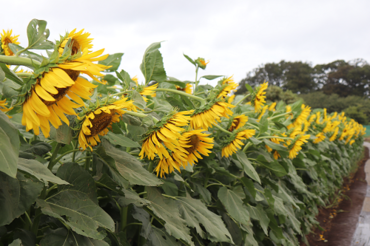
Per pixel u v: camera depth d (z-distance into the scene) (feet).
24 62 2.60
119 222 6.39
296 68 238.89
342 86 232.53
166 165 5.16
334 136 24.75
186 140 5.29
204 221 6.70
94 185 4.46
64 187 4.30
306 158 16.47
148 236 5.95
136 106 4.83
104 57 2.68
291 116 13.26
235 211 8.12
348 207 24.63
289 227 13.51
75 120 3.81
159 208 5.92
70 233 4.25
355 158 48.21
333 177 25.38
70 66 2.53
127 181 4.83
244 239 8.75
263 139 10.49
